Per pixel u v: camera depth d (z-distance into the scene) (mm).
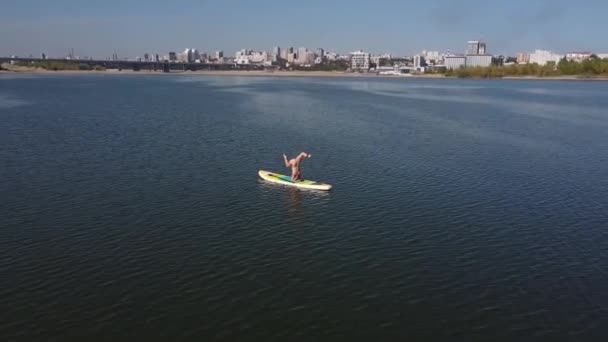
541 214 45000
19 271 32500
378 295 30391
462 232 40406
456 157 68812
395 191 51188
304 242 37812
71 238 37812
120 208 44500
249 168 59719
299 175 53188
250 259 34812
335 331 26781
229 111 120125
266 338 26094
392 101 161625
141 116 107000
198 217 42656
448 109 136375
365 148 74188
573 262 35344
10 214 42531
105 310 28250
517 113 127500
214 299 29562
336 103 150625
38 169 57344
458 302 29797
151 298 29578
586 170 62344
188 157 65000
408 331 26906
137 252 35594
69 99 146000
